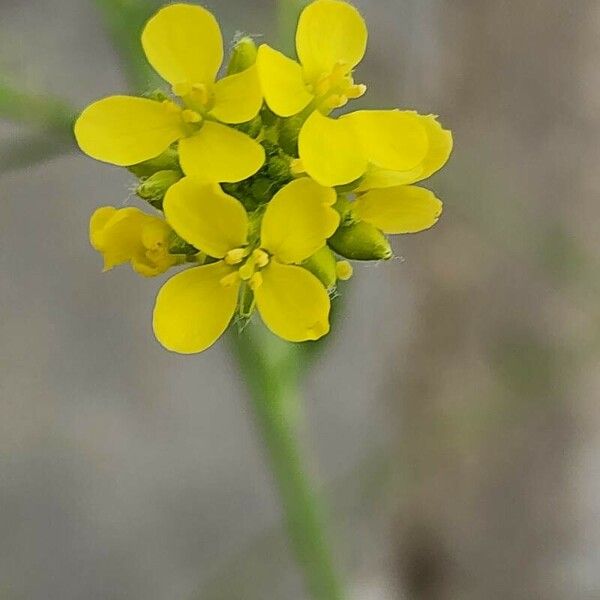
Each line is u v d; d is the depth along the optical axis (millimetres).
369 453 215
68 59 237
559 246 173
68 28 239
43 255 248
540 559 185
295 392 145
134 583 247
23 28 238
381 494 185
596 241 173
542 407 177
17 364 249
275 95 124
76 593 247
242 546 231
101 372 251
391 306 229
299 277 125
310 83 127
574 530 185
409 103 179
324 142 123
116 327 250
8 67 200
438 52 184
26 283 249
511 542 184
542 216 173
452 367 177
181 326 125
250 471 251
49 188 246
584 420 178
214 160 125
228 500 250
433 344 178
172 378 252
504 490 181
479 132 173
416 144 124
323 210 125
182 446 251
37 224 247
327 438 242
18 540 247
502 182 173
